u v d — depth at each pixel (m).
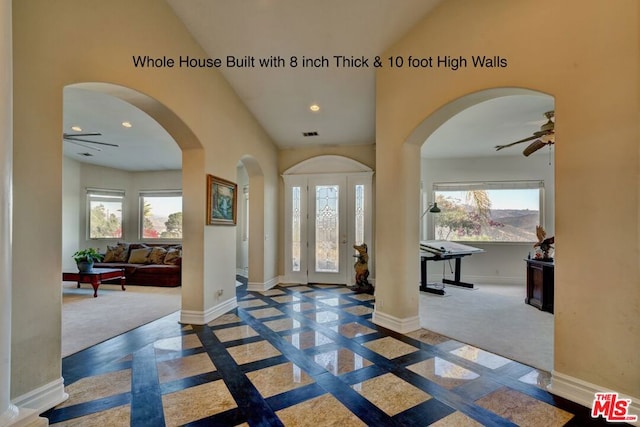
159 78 2.93
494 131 4.90
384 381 2.29
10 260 1.54
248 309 4.21
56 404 1.98
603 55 1.91
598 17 1.93
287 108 4.73
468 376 2.36
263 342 3.04
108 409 1.94
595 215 1.95
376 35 3.30
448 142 5.52
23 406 1.84
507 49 2.39
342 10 3.01
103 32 2.38
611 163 1.88
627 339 1.83
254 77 4.05
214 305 3.81
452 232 6.62
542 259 4.36
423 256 5.32
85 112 4.39
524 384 2.25
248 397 2.07
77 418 1.85
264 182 5.46
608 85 1.89
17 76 1.83
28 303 1.88
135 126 4.93
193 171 3.63
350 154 5.96
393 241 3.41
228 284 4.14
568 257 2.07
